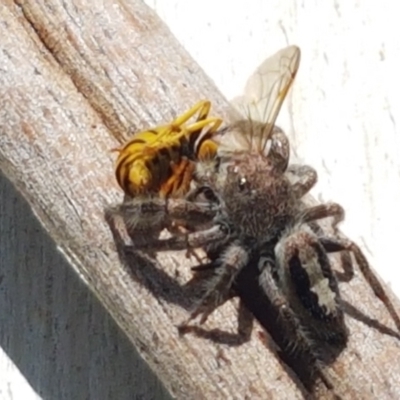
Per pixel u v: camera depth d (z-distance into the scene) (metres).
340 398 0.12
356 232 0.14
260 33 0.14
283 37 0.14
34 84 0.12
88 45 0.13
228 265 0.12
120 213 0.12
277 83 0.13
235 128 0.13
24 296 0.14
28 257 0.14
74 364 0.13
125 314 0.12
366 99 0.14
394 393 0.12
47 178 0.12
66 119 0.12
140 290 0.12
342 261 0.13
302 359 0.12
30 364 0.13
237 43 0.14
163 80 0.13
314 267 0.12
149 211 0.12
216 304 0.12
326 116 0.14
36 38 0.13
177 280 0.12
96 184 0.12
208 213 0.12
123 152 0.12
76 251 0.12
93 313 0.14
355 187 0.14
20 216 0.14
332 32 0.15
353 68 0.14
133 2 0.13
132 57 0.13
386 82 0.14
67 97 0.12
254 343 0.12
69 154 0.12
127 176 0.12
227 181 0.12
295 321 0.12
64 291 0.14
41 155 0.12
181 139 0.12
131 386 0.13
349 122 0.14
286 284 0.12
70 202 0.12
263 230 0.12
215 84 0.14
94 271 0.12
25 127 0.12
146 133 0.12
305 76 0.14
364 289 0.12
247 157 0.13
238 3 0.15
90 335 0.13
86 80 0.13
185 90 0.13
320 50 0.14
